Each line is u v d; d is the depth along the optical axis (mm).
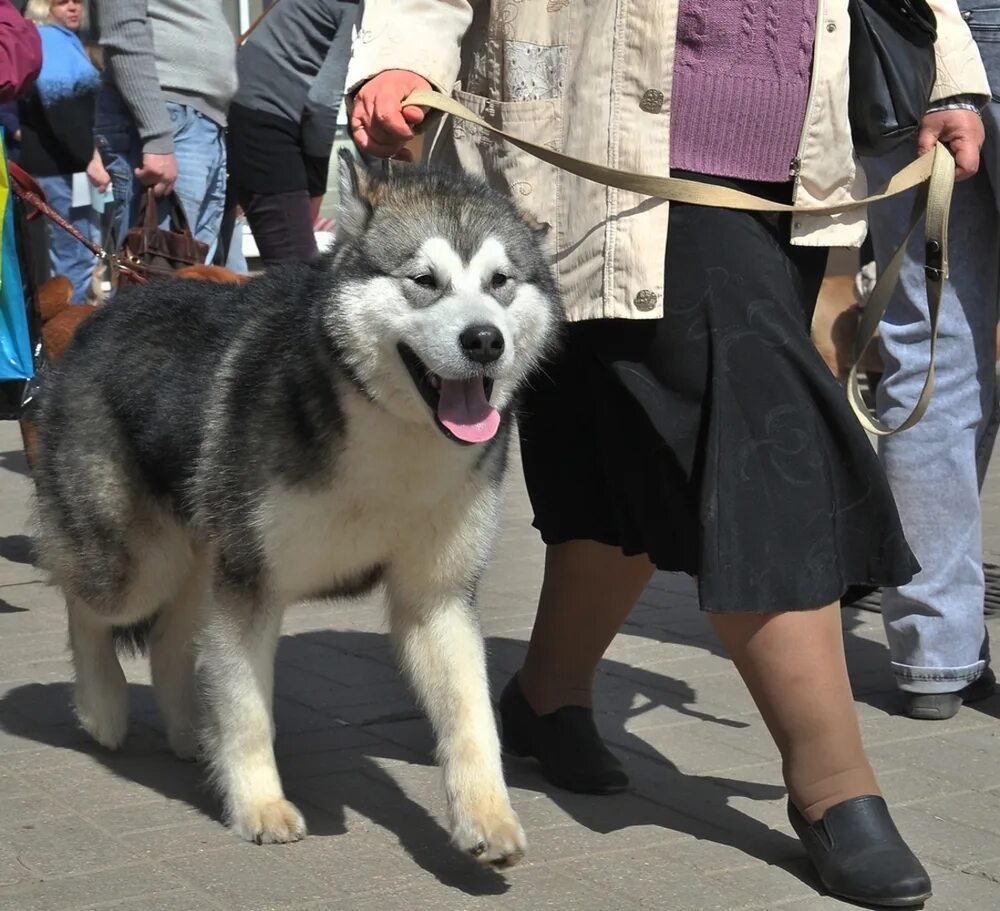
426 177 3996
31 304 6699
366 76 4027
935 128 4234
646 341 3824
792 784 3719
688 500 3764
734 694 5258
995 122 4789
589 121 3857
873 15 3918
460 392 3770
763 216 3846
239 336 4191
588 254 3863
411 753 4656
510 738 4547
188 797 4270
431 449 3809
